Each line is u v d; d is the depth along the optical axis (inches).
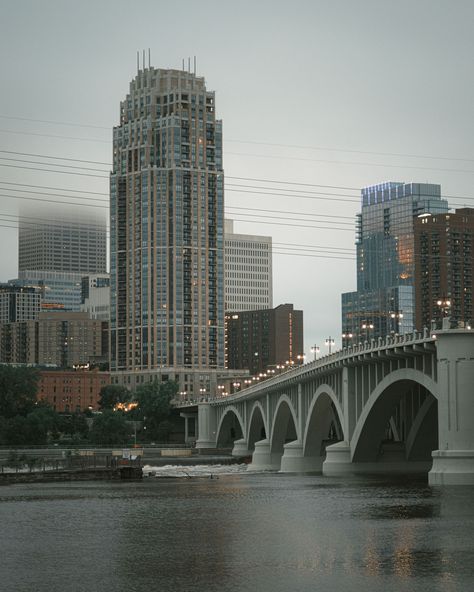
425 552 3804.1
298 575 3464.6
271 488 6633.9
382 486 6279.5
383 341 6269.7
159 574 3528.5
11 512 5393.7
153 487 7116.1
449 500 5059.1
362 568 3553.2
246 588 3297.2
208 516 5054.1
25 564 3740.2
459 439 5447.8
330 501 5556.1
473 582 3321.9
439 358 5487.2
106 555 3907.5
